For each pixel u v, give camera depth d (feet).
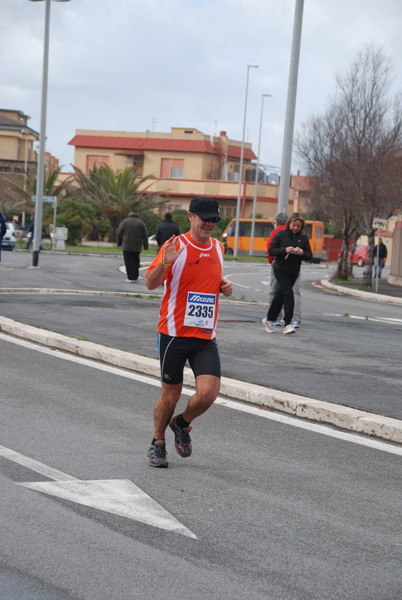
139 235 77.77
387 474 19.58
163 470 19.03
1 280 70.03
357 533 15.34
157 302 58.80
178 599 12.10
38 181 92.27
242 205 263.29
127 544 14.20
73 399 26.40
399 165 106.52
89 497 16.72
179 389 19.15
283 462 20.18
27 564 13.14
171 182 268.82
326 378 30.86
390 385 29.96
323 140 114.83
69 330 40.37
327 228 263.70
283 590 12.58
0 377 29.35
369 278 109.81
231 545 14.40
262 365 33.30
